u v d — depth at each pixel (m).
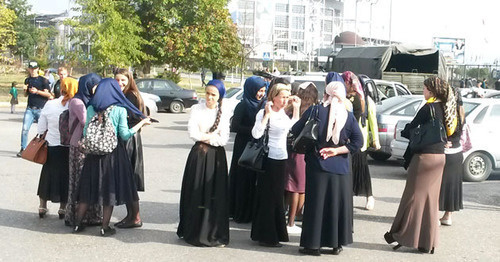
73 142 7.95
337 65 31.30
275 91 7.46
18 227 8.16
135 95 8.28
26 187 10.86
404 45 28.66
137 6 40.62
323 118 7.10
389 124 14.59
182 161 14.78
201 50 41.75
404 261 7.17
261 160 7.39
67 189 8.51
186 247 7.44
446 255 7.50
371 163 15.55
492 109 13.55
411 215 7.48
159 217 8.95
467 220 9.50
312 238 7.14
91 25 36.91
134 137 8.35
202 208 7.47
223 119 7.43
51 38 87.69
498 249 7.86
